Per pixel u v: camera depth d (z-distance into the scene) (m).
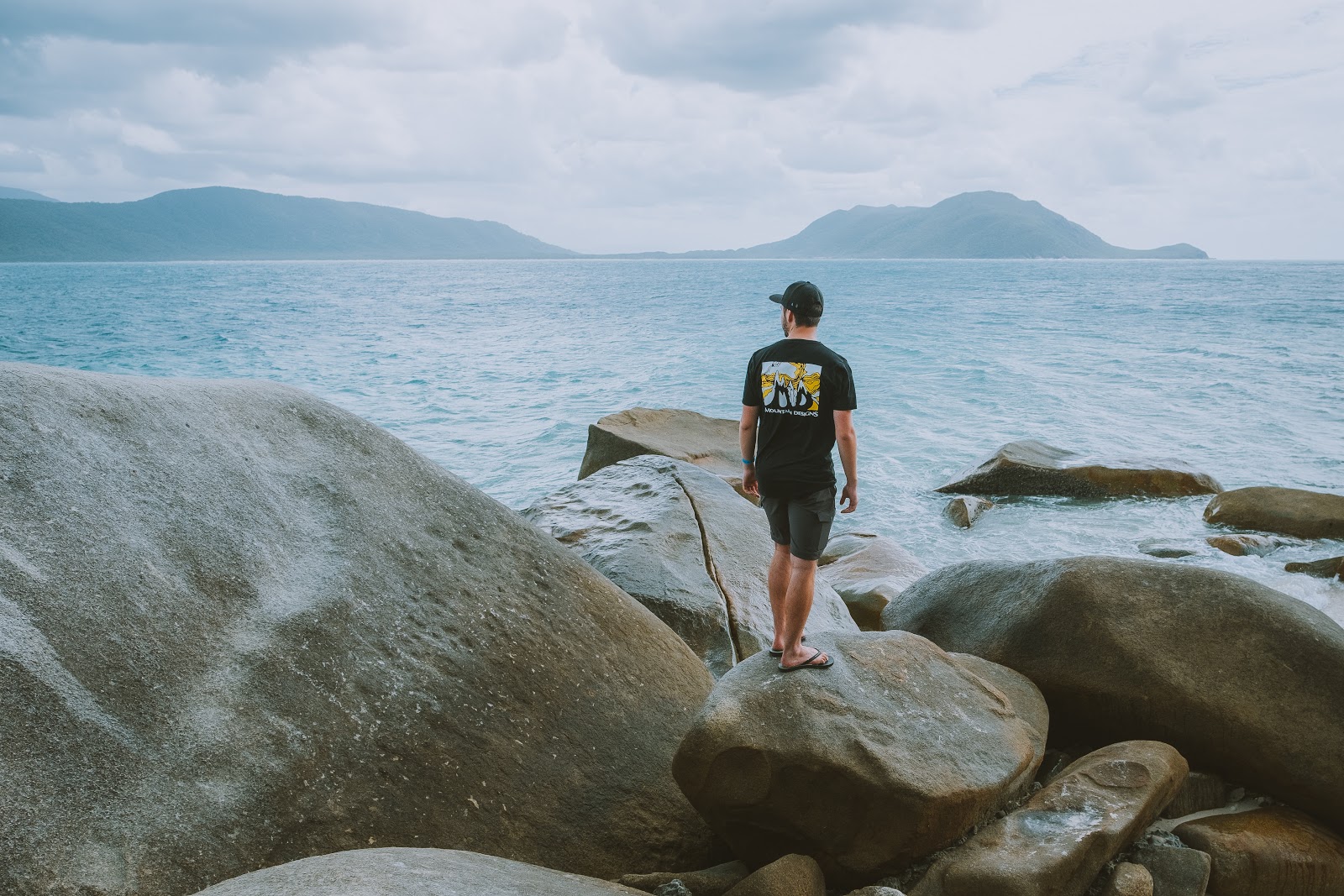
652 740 4.48
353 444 4.54
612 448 15.38
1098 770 4.43
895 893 3.72
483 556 4.55
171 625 3.21
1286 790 4.68
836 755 3.87
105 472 3.40
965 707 4.54
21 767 2.63
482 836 3.61
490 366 31.66
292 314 63.38
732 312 63.12
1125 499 14.93
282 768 3.19
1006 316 55.56
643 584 6.67
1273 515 13.05
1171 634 5.08
